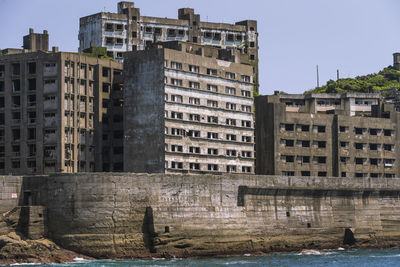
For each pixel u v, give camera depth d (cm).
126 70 15075
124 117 15012
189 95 15088
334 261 11994
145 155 14700
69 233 10931
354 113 19700
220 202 12331
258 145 16325
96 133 15625
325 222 13875
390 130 17525
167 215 11575
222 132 15675
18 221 10831
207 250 11975
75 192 10969
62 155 14925
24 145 15200
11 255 10488
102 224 11000
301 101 19725
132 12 19725
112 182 11112
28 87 15288
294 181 13512
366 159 17100
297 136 16362
